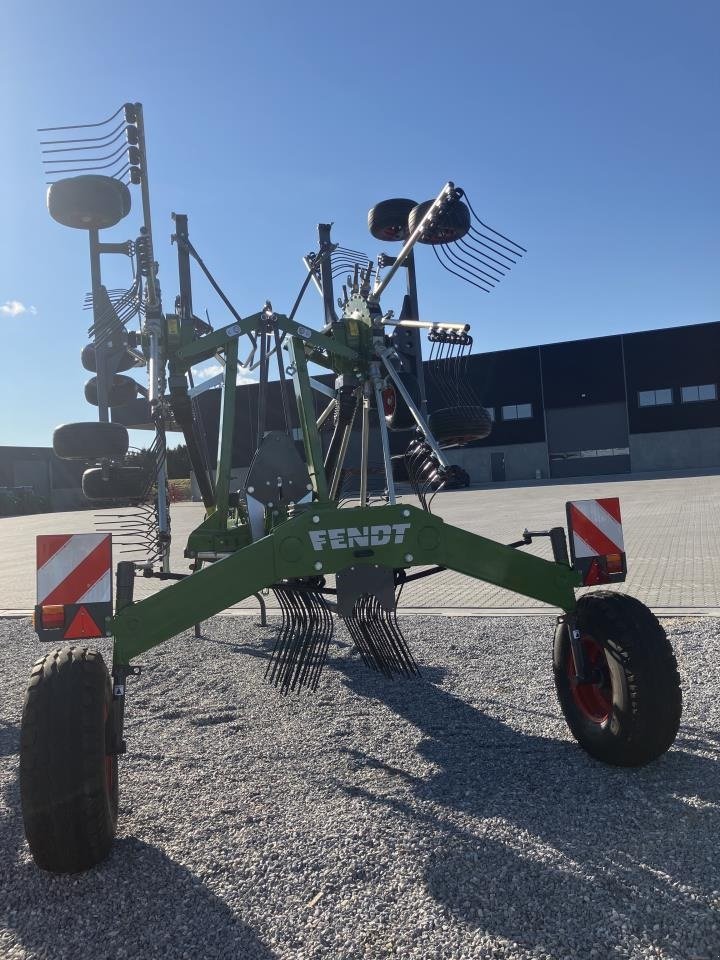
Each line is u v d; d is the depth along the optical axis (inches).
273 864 104.5
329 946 85.6
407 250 149.0
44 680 106.1
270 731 160.1
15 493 1836.9
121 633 116.4
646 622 124.6
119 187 182.4
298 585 142.0
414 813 117.9
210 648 238.7
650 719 121.4
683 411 1637.6
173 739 157.9
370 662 191.6
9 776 143.3
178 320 166.1
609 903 90.8
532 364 1728.6
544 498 904.9
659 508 638.5
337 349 167.2
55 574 116.6
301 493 169.2
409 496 221.9
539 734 150.1
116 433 149.6
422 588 339.0
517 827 111.0
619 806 116.0
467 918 89.3
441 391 163.3
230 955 85.2
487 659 207.3
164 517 148.6
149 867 105.9
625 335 1670.8
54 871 104.3
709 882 94.1
